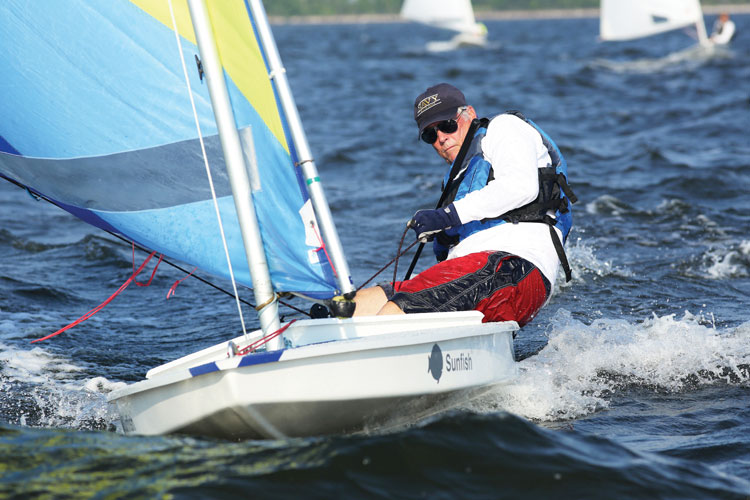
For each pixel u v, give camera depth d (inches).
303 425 407.2
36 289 826.8
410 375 428.5
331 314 461.7
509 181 506.6
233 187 429.1
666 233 1005.8
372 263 919.0
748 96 2384.4
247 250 432.8
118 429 479.5
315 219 447.8
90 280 885.8
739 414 475.8
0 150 484.7
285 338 452.8
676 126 1900.8
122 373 595.8
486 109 2317.9
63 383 569.0
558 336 629.6
